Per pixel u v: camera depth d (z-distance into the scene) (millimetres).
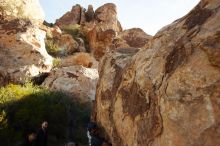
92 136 7750
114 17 32406
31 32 18656
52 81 15484
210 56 4125
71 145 8297
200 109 4004
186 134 4059
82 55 20406
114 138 6941
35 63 16953
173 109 4344
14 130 10195
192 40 4566
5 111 10844
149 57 5730
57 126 11133
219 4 4586
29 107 11305
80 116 12547
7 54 16766
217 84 3943
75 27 30922
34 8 27156
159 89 4887
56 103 12391
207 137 3822
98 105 8336
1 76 15469
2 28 18234
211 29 4344
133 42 21984
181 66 4508
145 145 4992
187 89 4254
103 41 25781
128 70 6504
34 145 8828
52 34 24891
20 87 13797
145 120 5172
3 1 23094
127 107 6121
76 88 14977
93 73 16594
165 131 4449
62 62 19688
